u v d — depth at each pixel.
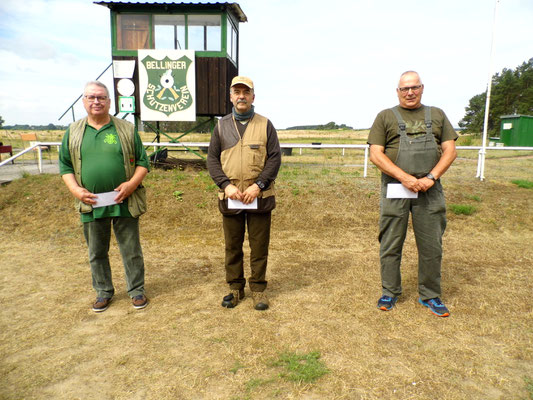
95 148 3.31
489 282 4.16
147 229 6.28
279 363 2.68
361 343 2.94
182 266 4.78
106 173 3.32
